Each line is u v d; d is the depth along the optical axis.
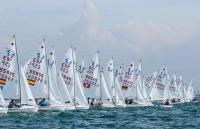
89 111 197.62
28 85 164.50
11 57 160.00
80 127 129.50
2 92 159.88
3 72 159.62
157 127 131.00
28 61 173.62
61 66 195.25
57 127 128.25
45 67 176.75
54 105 180.50
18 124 133.75
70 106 191.88
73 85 198.00
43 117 157.00
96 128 127.25
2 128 123.50
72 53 196.75
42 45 175.38
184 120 157.62
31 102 164.62
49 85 182.12
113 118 162.75
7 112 159.75
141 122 147.25
